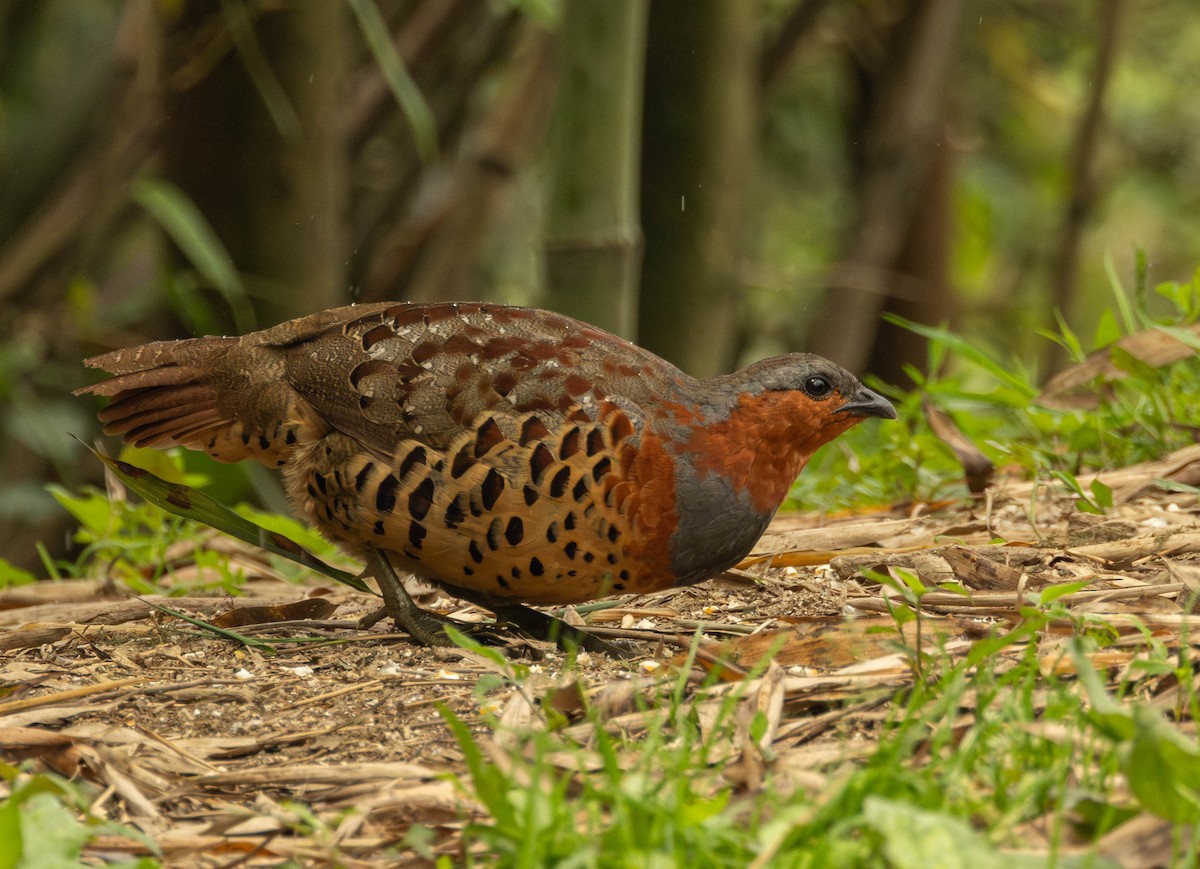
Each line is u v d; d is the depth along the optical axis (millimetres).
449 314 7426
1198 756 4434
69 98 19750
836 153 21219
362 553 7723
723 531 7309
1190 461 9375
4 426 16359
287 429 7461
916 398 11188
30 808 4859
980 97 22688
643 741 5812
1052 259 21016
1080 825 4793
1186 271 22906
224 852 5203
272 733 6340
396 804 5434
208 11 12094
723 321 13305
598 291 11750
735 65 12891
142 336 15547
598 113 11555
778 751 5684
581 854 4406
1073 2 21469
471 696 6676
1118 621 6816
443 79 17578
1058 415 10508
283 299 12297
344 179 13406
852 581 8562
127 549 10898
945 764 5172
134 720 6527
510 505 6988
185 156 12219
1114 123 22000
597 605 8461
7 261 17000
